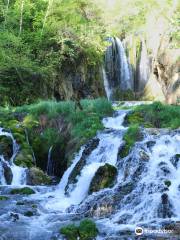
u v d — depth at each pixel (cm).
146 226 800
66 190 1100
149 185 957
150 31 2888
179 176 1035
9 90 2023
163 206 873
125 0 3189
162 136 1241
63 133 1449
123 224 830
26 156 1365
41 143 1448
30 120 1527
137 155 1122
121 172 1084
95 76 2536
